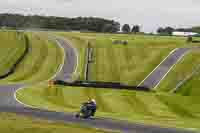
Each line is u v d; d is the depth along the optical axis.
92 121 52.53
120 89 101.25
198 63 138.25
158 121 59.34
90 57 156.38
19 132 40.09
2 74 123.19
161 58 151.00
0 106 64.50
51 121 50.09
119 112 74.62
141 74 131.50
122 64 145.38
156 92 101.69
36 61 147.12
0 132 39.50
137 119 59.38
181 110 83.81
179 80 122.44
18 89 93.81
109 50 170.00
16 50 162.50
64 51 169.25
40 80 116.75
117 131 45.56
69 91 95.12
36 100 78.00
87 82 105.62
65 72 131.62
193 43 187.00
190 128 52.38
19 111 59.34
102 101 85.75
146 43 187.00
